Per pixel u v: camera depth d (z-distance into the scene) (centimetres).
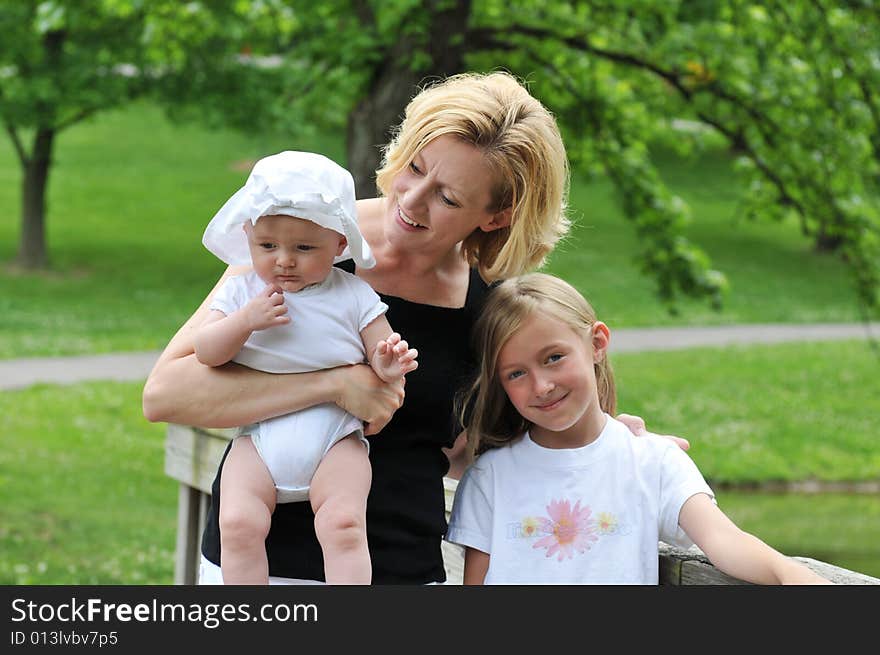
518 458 405
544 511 396
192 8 1947
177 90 3105
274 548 377
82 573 1405
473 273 416
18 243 4197
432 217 381
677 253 1970
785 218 1914
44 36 3234
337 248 380
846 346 3288
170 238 4425
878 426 2580
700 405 2627
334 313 377
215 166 5491
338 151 5266
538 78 1903
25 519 1625
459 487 416
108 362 2692
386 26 1619
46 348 2805
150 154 5616
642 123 1992
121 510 1720
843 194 1866
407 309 396
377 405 371
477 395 404
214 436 619
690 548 396
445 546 473
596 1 1850
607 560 385
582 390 389
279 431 372
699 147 2061
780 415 2605
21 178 5197
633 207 1986
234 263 391
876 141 1770
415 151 379
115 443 2067
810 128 1814
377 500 382
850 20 1758
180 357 379
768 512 2045
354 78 1661
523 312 389
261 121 3072
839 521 1986
